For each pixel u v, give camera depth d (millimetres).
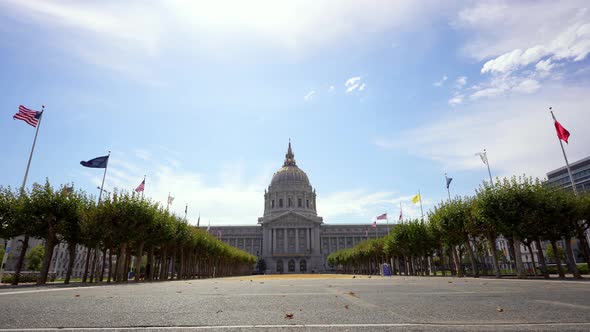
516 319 7016
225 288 19906
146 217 41281
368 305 9773
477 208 41281
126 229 39469
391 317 7504
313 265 159250
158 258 70250
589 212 38031
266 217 176875
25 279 39719
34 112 38188
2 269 33688
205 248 76250
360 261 113812
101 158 46312
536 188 38031
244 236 176250
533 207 36625
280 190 179500
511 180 39312
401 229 68438
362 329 6258
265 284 26234
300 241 163375
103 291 16359
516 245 37688
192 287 21484
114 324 6711
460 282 25016
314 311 8641
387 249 77125
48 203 34844
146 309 8898
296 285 23391
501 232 39125
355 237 178250
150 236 44938
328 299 11828
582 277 35625
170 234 50656
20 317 7340
